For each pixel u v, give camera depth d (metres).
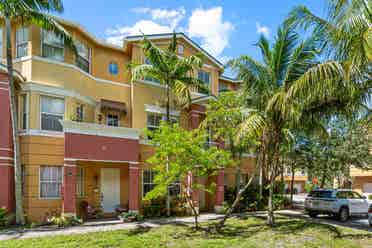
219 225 13.60
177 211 18.20
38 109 15.62
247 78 13.84
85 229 13.59
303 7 10.38
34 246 10.28
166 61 17.00
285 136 15.88
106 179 18.58
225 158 13.41
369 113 11.77
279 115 13.47
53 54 16.53
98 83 19.00
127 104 19.83
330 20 7.97
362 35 7.77
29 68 15.63
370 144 22.81
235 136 13.85
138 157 17.44
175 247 10.38
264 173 21.33
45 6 14.06
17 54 16.25
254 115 12.87
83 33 17.92
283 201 23.70
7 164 14.72
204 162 12.51
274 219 16.33
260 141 14.63
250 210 21.11
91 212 16.89
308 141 23.20
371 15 7.59
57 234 12.37
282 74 13.66
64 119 16.30
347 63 8.77
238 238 11.73
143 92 19.61
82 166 17.58
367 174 30.73
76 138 15.24
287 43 13.55
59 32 14.95
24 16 14.04
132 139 17.19
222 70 23.94
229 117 17.33
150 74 16.94
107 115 19.31
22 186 15.21
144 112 19.47
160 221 15.95
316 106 12.79
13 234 12.34
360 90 10.53
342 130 22.77
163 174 12.56
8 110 14.99
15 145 14.14
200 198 21.92
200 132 13.30
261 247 10.46
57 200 15.83
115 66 19.97
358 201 18.64
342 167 24.39
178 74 17.23
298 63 13.03
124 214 16.14
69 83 16.80
